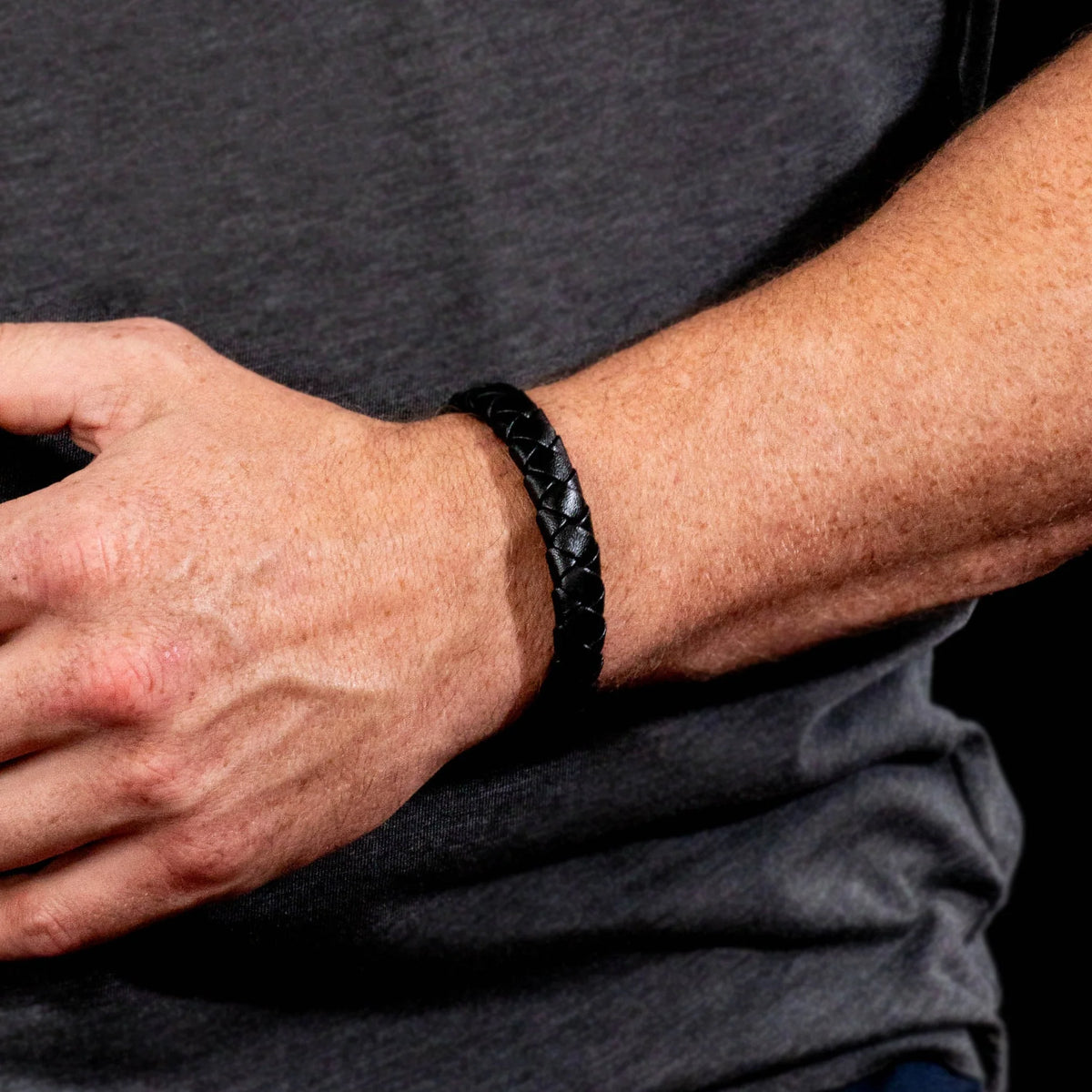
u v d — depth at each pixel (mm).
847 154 958
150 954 916
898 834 973
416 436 903
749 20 953
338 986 932
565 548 887
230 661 870
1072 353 895
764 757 944
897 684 971
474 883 932
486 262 944
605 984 944
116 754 867
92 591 865
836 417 903
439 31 943
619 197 950
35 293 928
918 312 904
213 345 934
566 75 949
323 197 940
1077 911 1509
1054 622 1461
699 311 953
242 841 877
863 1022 952
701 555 905
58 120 934
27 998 913
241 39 940
